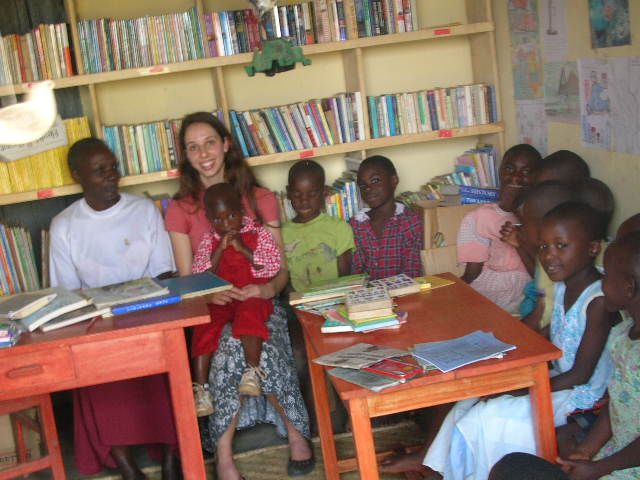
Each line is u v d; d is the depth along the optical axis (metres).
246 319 3.09
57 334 2.44
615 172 2.95
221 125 3.54
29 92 3.56
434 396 2.16
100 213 3.44
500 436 2.38
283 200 3.98
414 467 2.81
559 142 3.41
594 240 2.54
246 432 3.57
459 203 3.88
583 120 3.15
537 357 2.15
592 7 2.96
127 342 2.45
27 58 3.60
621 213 2.94
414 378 2.10
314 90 4.29
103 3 3.99
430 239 3.77
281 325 3.31
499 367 2.13
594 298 2.47
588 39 3.02
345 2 3.84
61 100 3.99
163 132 3.79
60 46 3.64
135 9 4.03
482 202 3.84
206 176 3.52
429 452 2.55
